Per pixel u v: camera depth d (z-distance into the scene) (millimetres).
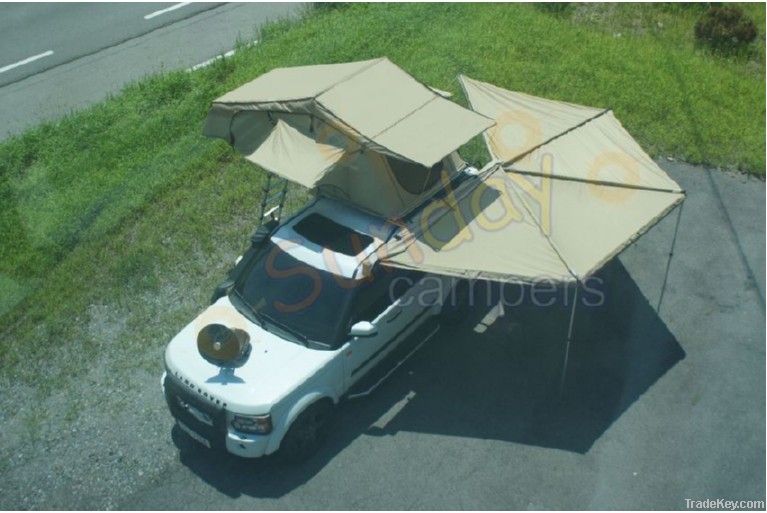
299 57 15648
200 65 16078
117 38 17219
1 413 9500
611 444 9266
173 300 10953
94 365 10062
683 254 12023
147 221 12117
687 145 14172
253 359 8727
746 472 9016
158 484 8758
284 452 8781
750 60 17641
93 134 13766
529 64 15906
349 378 9219
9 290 10945
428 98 10094
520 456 9109
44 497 8625
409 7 17922
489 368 10156
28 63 16266
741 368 10242
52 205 12266
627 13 18828
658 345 10539
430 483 8805
